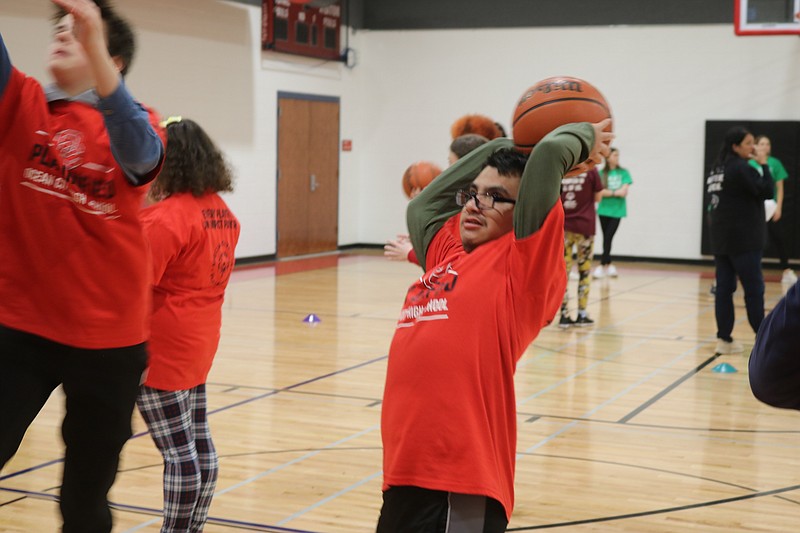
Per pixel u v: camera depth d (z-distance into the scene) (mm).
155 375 2992
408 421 2268
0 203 2139
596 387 6531
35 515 3881
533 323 2301
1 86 2090
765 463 4793
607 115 2494
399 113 17000
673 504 4145
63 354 2176
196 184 3039
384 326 8969
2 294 2135
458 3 16391
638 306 10547
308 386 6441
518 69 16141
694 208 15188
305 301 10602
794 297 1373
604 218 13320
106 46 2254
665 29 15148
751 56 14727
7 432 2129
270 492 4234
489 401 2256
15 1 10219
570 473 4586
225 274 3174
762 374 1449
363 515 3951
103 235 2170
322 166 16219
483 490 2189
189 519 3127
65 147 2131
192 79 12977
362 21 17016
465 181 2652
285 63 15016
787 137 14516
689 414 5805
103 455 2309
